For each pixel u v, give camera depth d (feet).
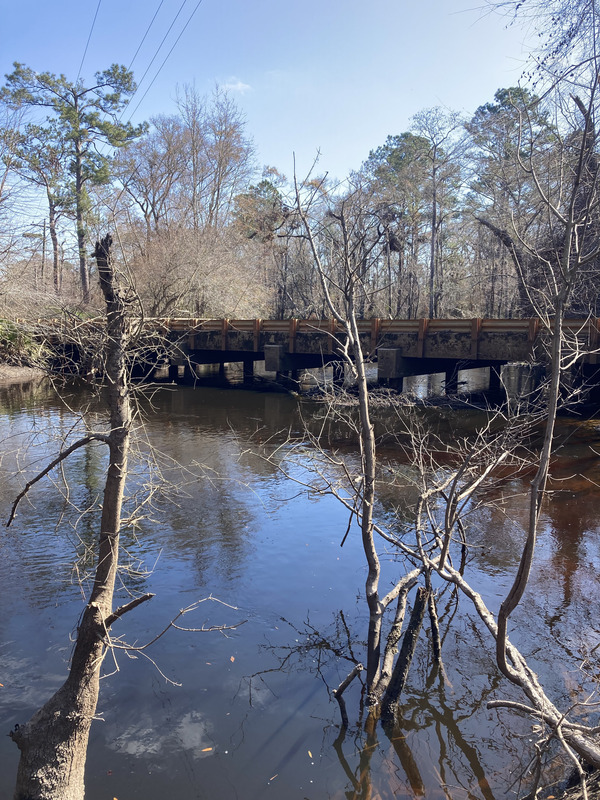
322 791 13.80
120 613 12.32
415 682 17.88
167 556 26.48
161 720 16.17
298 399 70.95
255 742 15.39
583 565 25.53
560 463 40.50
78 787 12.31
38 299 47.14
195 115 122.11
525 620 21.13
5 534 28.30
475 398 69.46
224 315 98.89
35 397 65.26
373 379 82.12
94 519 30.25
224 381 88.69
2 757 14.55
